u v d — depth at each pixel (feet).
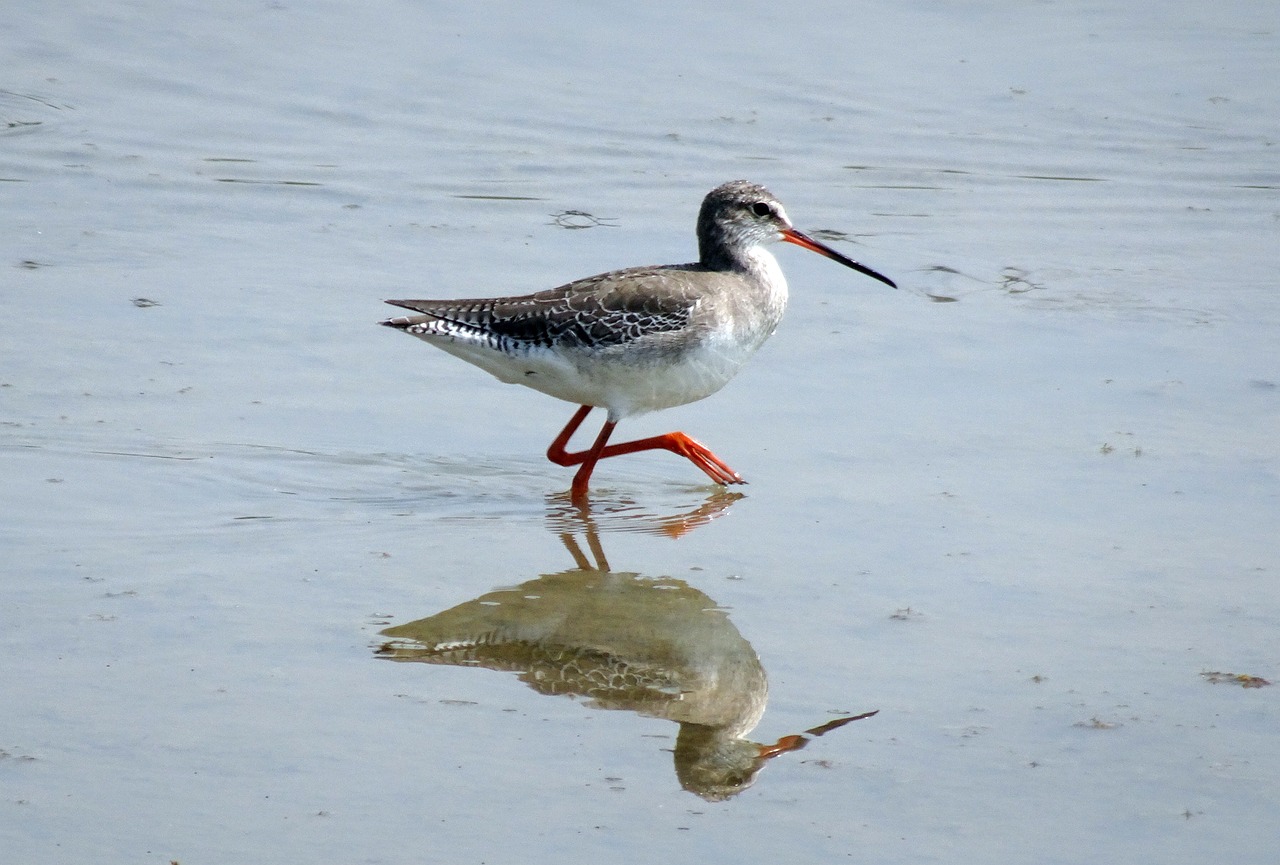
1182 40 82.48
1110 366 49.19
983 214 63.77
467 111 72.79
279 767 26.91
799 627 33.14
